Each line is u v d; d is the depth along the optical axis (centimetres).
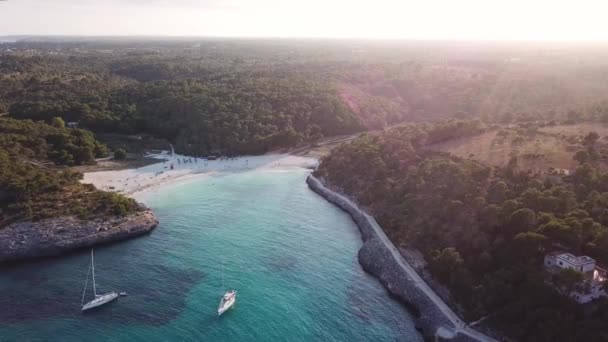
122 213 10869
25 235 9650
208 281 8650
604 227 7238
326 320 7519
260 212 12225
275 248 10075
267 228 11169
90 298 8056
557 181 9100
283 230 11056
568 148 10575
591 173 8769
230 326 7312
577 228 7188
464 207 9075
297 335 7131
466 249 8200
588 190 8488
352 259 9688
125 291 8281
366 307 7925
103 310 7719
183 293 8231
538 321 6350
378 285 8656
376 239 9938
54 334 7100
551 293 6512
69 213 10412
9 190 10525
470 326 7000
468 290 7450
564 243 7256
